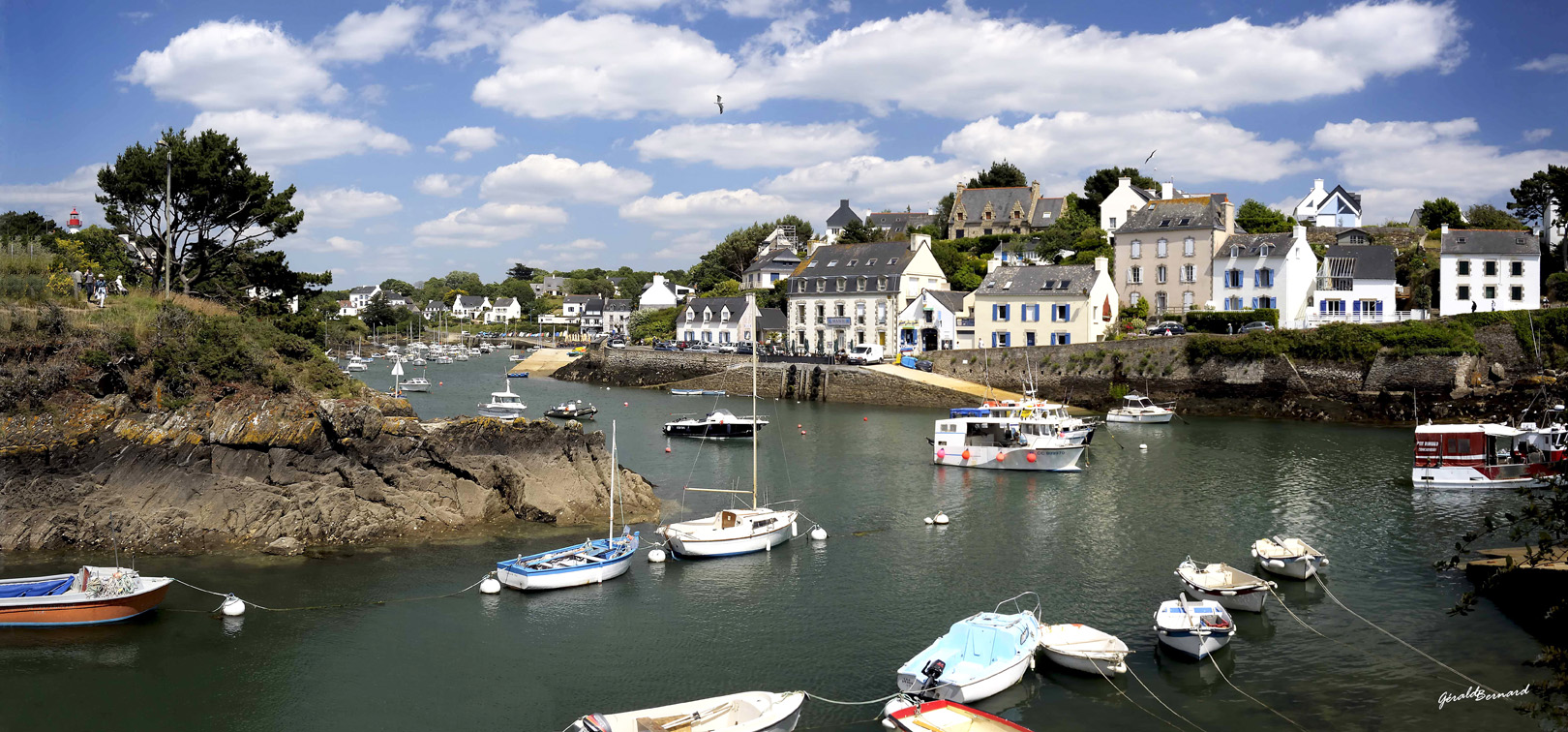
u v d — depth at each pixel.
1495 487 49.03
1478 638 29.92
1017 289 95.44
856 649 29.66
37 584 30.89
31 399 39.38
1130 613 32.34
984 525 43.72
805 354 105.94
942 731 23.27
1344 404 74.44
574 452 46.47
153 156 54.38
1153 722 24.98
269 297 60.28
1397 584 34.94
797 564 37.91
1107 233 117.44
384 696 26.47
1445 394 70.94
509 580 34.25
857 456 61.69
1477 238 87.56
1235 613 32.38
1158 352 81.81
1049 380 86.44
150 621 30.97
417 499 41.56
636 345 137.38
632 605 33.19
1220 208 104.94
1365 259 88.62
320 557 37.16
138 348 43.00
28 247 53.94
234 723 24.97
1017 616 29.58
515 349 193.25
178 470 39.88
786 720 24.25
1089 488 51.16
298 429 41.78
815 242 159.38
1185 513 45.31
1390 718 25.03
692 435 70.69
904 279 109.44
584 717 23.56
